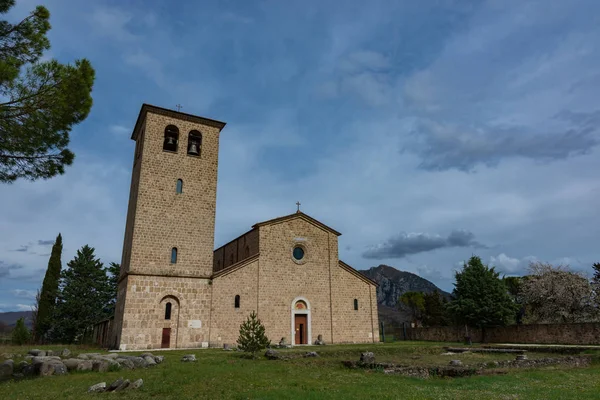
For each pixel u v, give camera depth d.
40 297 63.22
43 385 14.82
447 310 52.78
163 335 35.12
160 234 37.19
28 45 16.66
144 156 38.38
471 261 51.91
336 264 45.28
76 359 19.78
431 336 53.22
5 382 15.70
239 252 49.22
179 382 15.30
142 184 37.62
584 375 17.88
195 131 41.59
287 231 43.84
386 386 14.57
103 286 68.88
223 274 39.09
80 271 67.69
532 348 31.58
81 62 17.50
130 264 35.34
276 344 39.19
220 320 37.78
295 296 42.19
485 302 47.69
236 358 25.52
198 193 39.81
